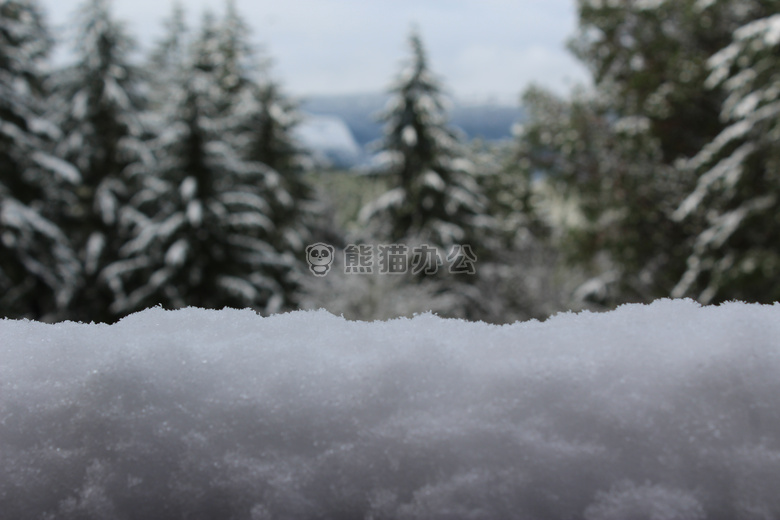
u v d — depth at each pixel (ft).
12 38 43.70
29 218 40.29
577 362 1.14
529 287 34.73
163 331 1.40
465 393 1.12
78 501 1.10
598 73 45.47
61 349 1.27
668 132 41.68
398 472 1.06
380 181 52.54
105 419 1.14
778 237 31.91
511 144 49.47
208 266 42.65
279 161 57.77
